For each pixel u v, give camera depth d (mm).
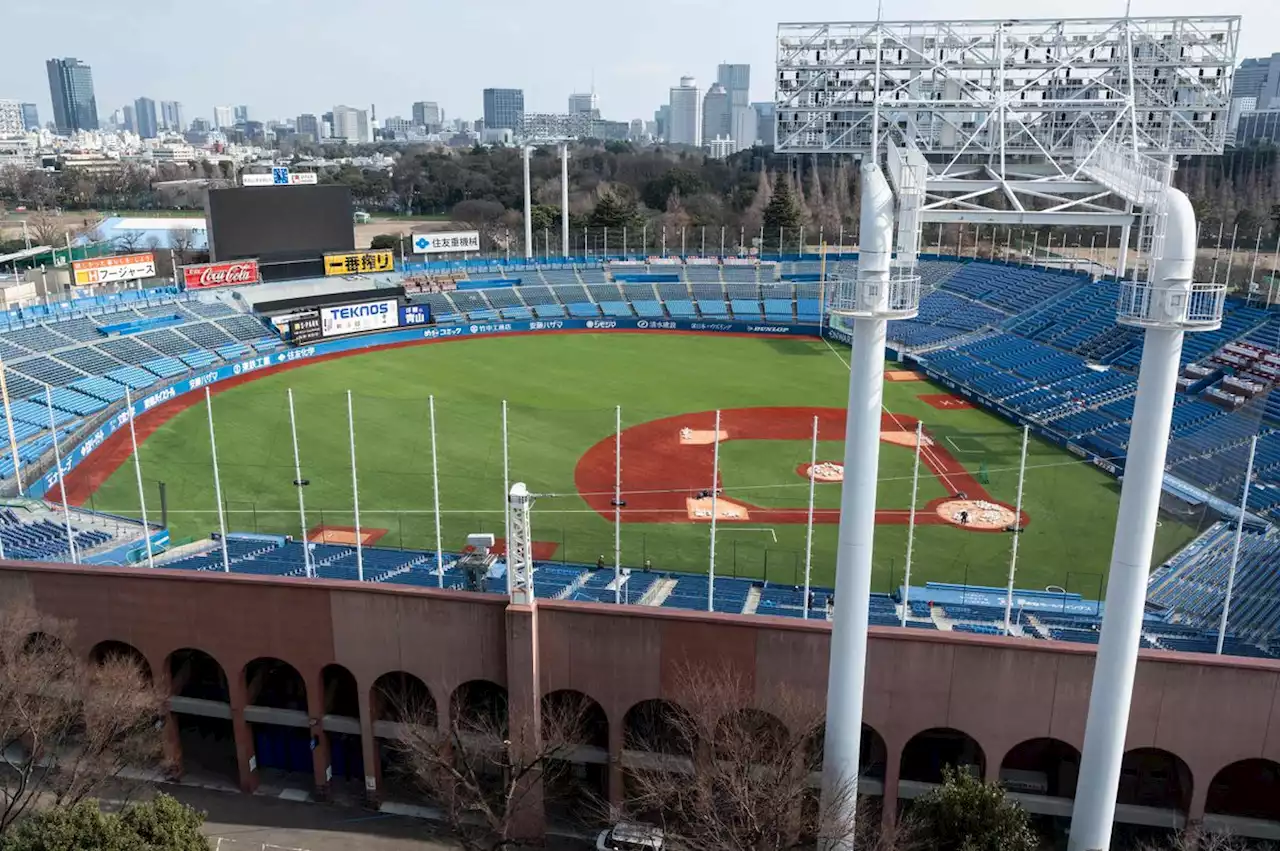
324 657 35938
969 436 81500
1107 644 26281
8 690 34031
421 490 67062
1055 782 35969
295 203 114250
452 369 105000
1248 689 30250
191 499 64438
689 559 56469
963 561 56938
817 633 32031
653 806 34625
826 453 77250
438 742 34875
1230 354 82438
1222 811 34562
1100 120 39688
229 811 37062
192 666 41375
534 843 34688
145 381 90500
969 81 38969
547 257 145125
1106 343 94625
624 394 95562
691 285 138250
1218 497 63281
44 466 68000
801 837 32219
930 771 37500
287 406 87688
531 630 33094
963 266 130875
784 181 172500
